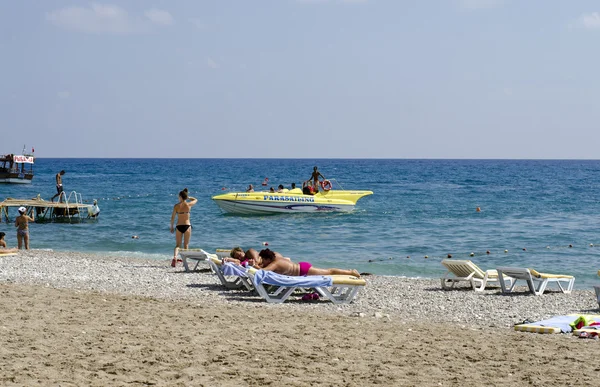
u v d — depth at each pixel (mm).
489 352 8328
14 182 70625
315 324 9992
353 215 36062
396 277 17344
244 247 24578
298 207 35438
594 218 35438
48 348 7730
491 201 47969
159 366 7129
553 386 6781
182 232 17641
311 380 6781
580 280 18125
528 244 25688
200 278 15523
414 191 62344
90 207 34406
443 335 9500
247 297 13031
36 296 11586
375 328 9883
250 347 8180
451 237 27672
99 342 8156
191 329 9203
